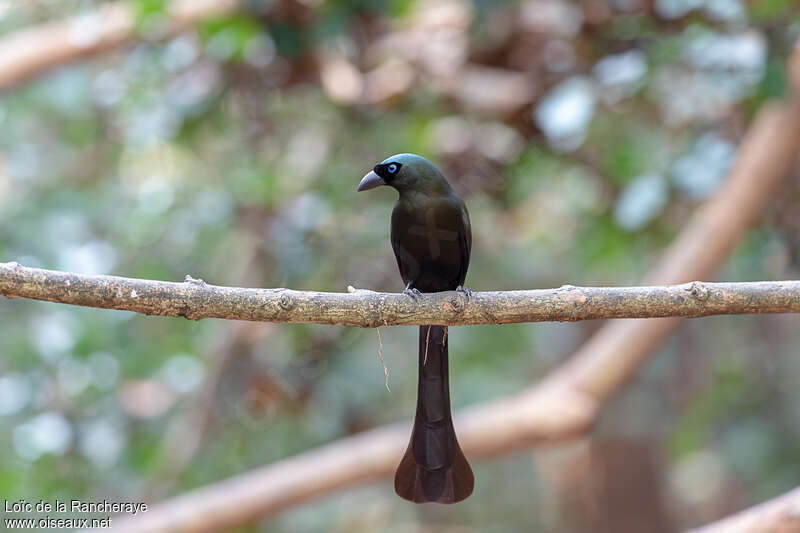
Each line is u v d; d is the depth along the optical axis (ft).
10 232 41.83
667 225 41.24
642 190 35.19
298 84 39.40
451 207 22.95
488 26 34.94
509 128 39.42
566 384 35.32
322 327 37.93
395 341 49.60
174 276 44.01
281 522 51.42
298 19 36.35
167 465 41.32
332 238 37.04
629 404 51.55
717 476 74.54
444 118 40.78
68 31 37.22
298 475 32.96
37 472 41.22
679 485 81.82
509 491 77.87
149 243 44.50
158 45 39.99
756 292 17.99
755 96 34.35
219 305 17.33
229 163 43.37
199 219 39.37
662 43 35.65
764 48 33.58
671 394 55.62
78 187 46.75
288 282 36.86
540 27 37.19
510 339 49.03
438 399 20.54
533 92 37.24
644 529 68.08
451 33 39.14
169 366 41.93
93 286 16.78
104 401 41.68
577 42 36.40
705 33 35.40
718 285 18.07
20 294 16.56
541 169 43.19
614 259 43.24
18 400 41.22
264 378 38.24
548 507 78.28
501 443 34.42
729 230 33.68
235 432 41.27
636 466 68.03
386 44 39.22
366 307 18.08
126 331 43.50
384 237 37.32
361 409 41.06
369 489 64.39
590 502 69.77
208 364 40.57
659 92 36.42
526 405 34.88
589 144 39.63
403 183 22.93
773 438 49.75
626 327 34.45
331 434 40.93
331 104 40.37
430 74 38.83
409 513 77.56
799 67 33.65
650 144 37.83
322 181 39.88
